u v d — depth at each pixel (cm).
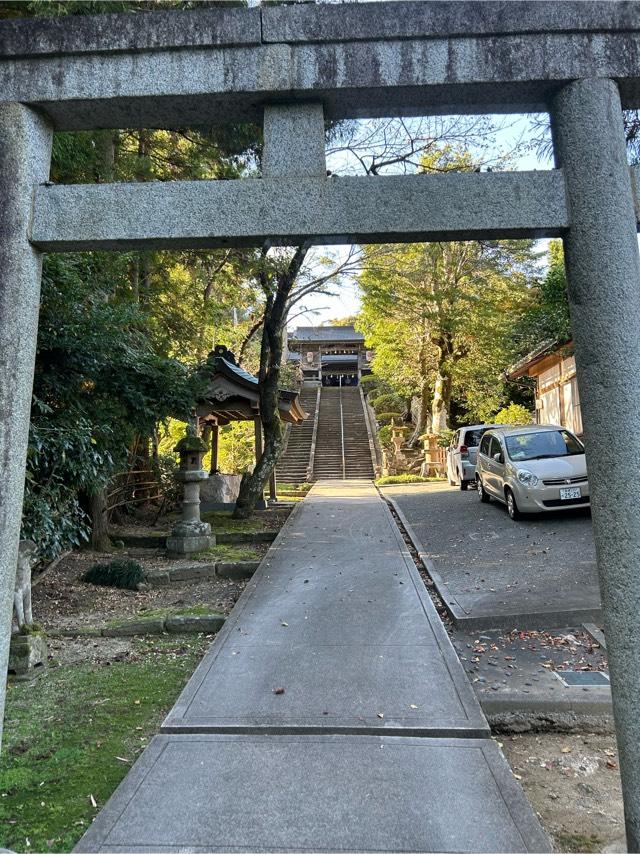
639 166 232
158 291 1067
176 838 227
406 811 240
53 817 258
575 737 343
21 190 233
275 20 236
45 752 317
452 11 233
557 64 230
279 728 309
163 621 533
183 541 838
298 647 432
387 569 666
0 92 238
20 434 228
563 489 896
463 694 346
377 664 394
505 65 231
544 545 759
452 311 1333
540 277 1609
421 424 2553
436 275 1372
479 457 1157
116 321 654
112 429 689
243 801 249
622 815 266
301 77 234
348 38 233
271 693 353
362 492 1645
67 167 673
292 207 230
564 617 495
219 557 811
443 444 2153
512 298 1641
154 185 233
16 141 235
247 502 1126
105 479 636
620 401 217
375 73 233
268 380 1135
